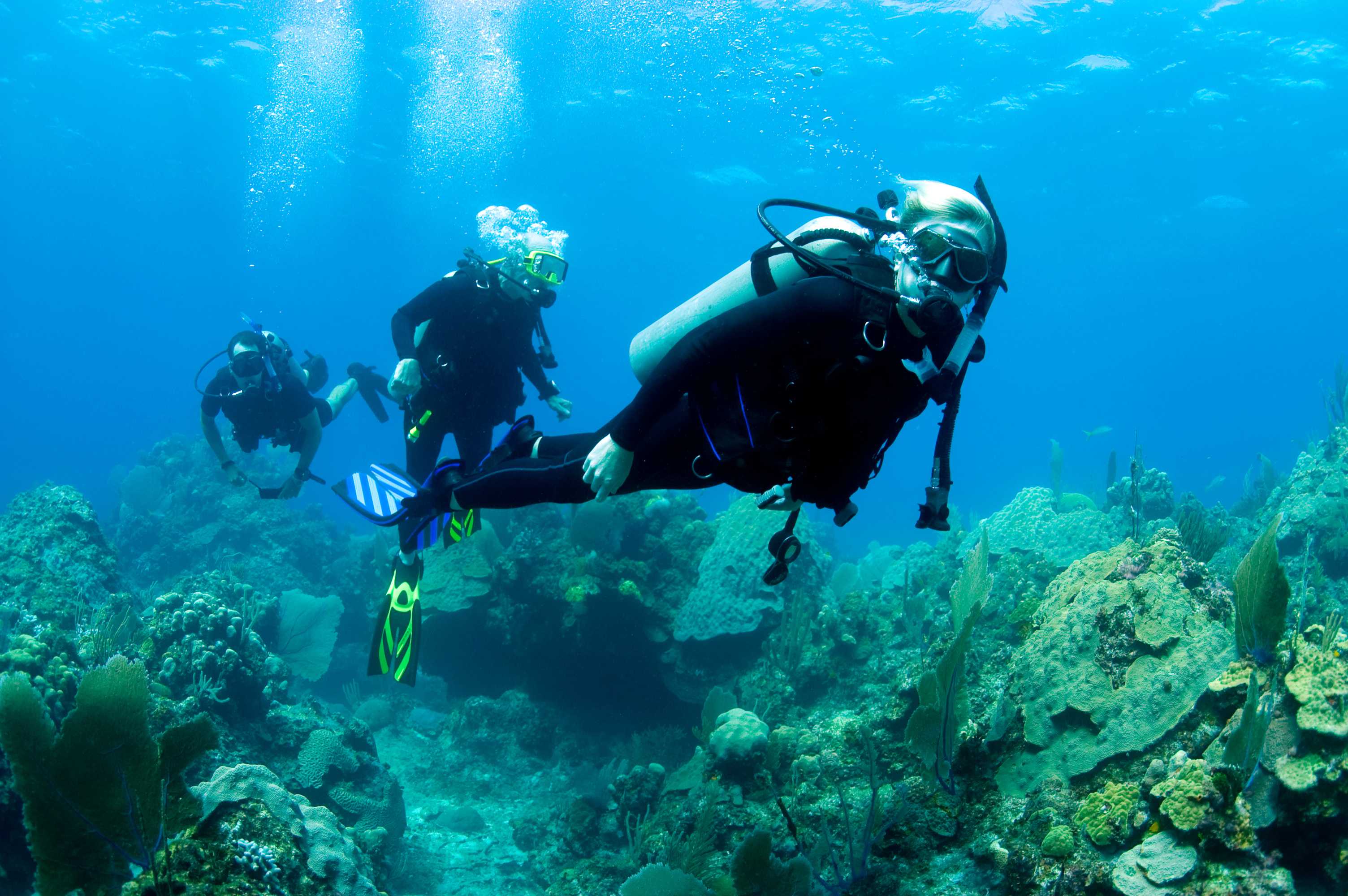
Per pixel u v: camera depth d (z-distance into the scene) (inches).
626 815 270.2
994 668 188.1
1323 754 108.7
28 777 90.8
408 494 114.3
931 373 72.0
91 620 284.5
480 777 354.0
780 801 152.8
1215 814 114.5
